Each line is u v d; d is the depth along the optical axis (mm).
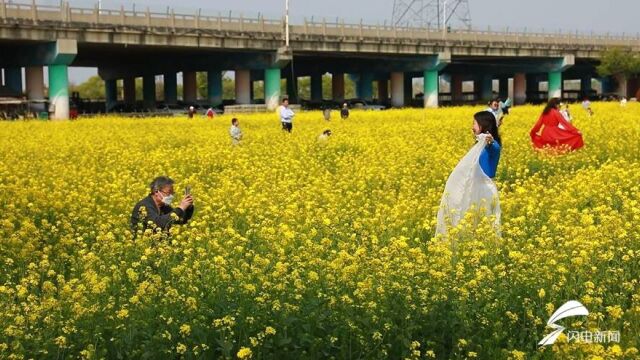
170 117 47531
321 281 6672
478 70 87438
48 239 9477
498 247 7957
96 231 10203
